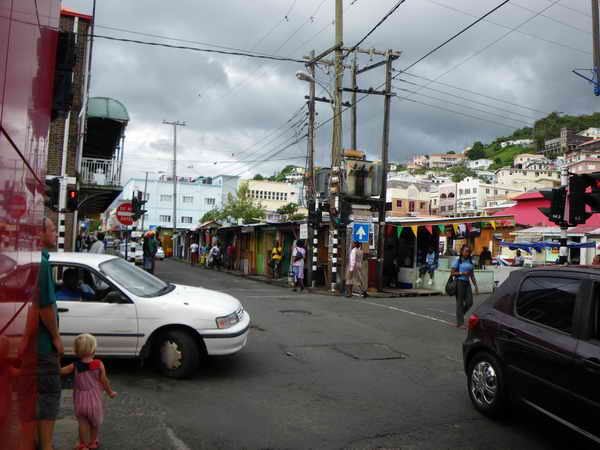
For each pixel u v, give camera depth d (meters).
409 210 70.31
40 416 3.73
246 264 27.44
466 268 10.97
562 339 4.45
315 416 5.29
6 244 1.70
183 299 6.76
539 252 31.97
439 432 4.91
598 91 13.84
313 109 21.64
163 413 5.21
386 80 19.19
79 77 20.34
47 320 3.75
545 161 128.62
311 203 20.42
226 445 4.48
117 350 6.43
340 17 19.08
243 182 64.31
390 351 8.47
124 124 23.77
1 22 1.53
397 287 20.66
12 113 1.74
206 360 7.45
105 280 6.55
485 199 90.94
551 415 4.45
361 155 20.05
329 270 20.64
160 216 79.44
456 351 8.66
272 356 7.84
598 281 4.39
